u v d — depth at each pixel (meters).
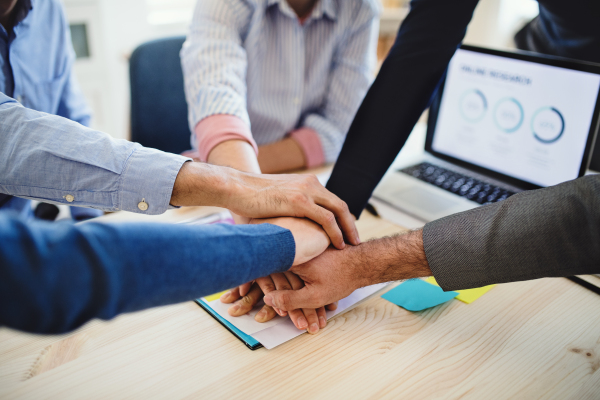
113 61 2.28
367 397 0.53
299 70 1.23
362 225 0.93
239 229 0.56
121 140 0.70
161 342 0.62
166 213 0.93
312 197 0.72
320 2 1.16
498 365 0.58
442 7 0.87
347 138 0.90
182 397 0.53
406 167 1.17
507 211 0.61
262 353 0.60
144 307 0.45
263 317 0.66
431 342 0.62
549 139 0.94
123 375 0.56
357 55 1.27
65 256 0.38
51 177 0.67
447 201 1.00
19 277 0.36
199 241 0.49
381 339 0.63
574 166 0.91
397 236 0.71
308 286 0.66
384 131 0.87
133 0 2.22
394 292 0.73
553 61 0.90
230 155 0.87
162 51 1.37
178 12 2.43
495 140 1.03
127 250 0.42
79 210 1.25
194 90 1.00
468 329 0.65
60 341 0.61
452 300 0.72
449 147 1.13
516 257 0.60
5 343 0.61
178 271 0.46
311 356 0.60
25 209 1.12
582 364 0.59
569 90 0.89
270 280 0.70
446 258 0.65
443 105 1.12
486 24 1.59
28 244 0.37
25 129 0.66
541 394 0.54
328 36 1.22
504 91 0.99
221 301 0.70
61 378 0.55
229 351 0.61
